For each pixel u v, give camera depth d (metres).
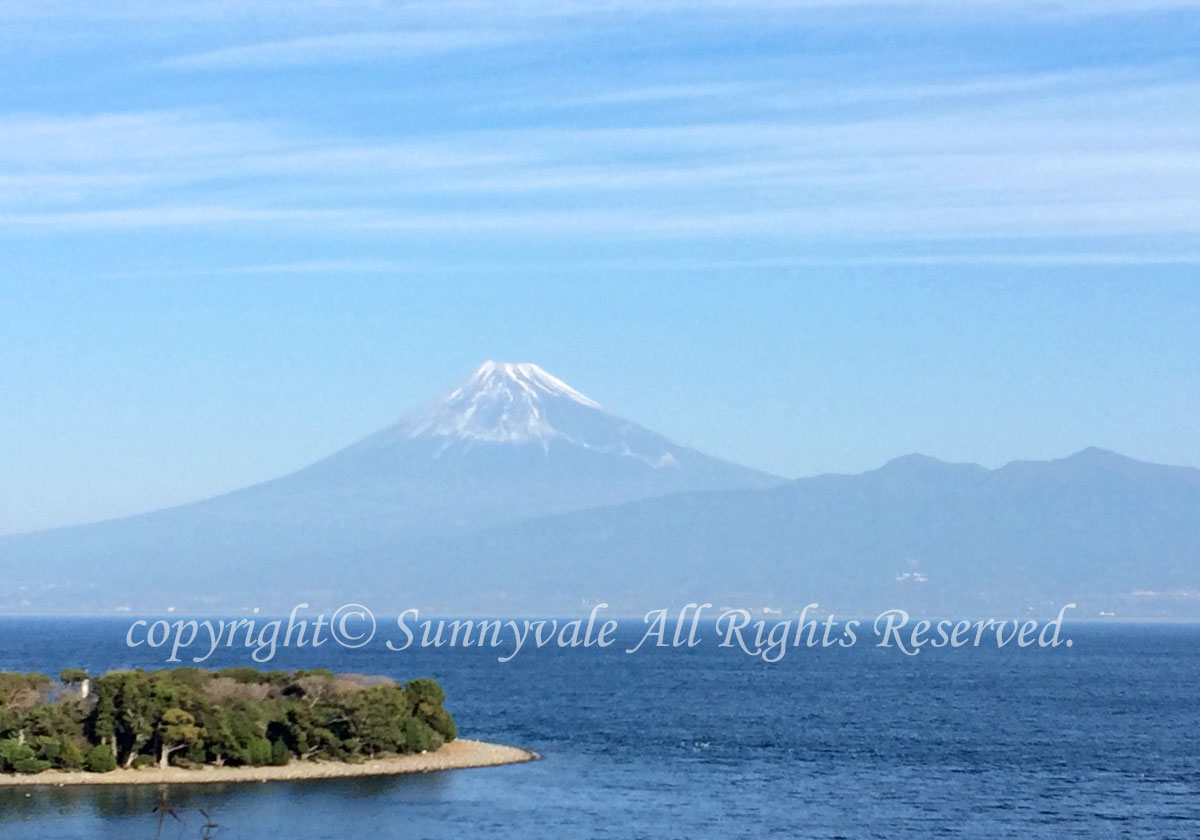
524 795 141.00
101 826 121.44
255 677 168.62
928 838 123.44
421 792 140.62
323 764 153.00
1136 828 129.00
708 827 126.88
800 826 128.38
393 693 162.75
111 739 146.75
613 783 151.12
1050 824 130.75
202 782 141.62
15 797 133.12
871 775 162.38
